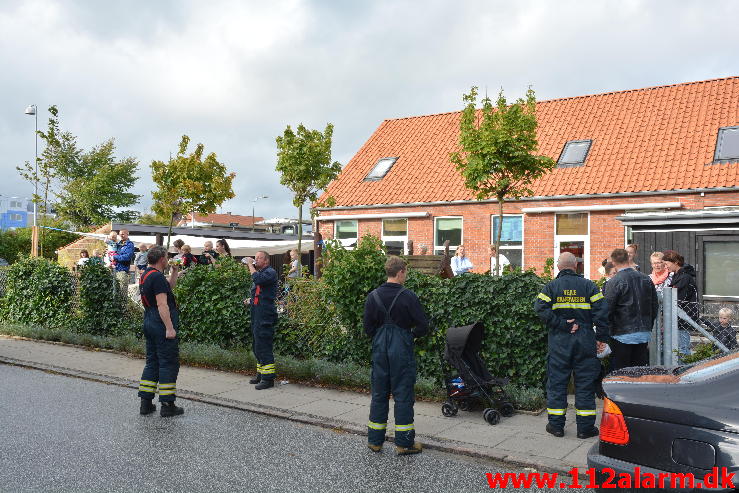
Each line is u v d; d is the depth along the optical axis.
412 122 24.64
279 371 9.06
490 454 5.63
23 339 13.18
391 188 21.33
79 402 7.71
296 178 13.95
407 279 8.41
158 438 6.19
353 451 5.85
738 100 18.11
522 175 12.16
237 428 6.61
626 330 6.89
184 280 11.20
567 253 6.31
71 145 44.34
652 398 3.65
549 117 20.83
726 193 15.58
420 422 6.73
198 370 9.70
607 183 17.28
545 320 6.23
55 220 42.84
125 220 47.19
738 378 3.52
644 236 13.84
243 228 42.34
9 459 5.50
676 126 18.19
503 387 7.42
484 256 19.08
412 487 4.93
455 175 20.58
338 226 22.19
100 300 12.98
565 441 6.01
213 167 16.28
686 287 8.20
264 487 4.90
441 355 7.93
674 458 3.45
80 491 4.77
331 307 9.25
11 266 15.20
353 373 8.45
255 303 8.46
